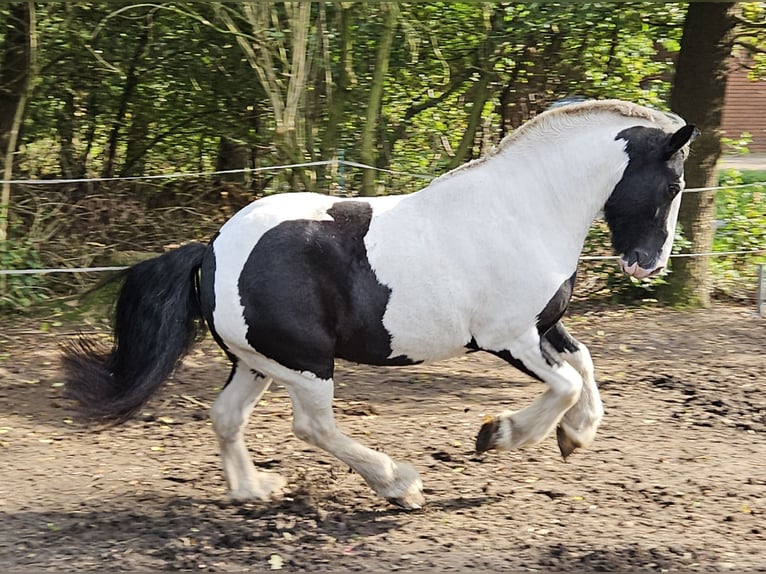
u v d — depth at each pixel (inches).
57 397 232.4
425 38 356.2
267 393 238.4
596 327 305.3
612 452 195.0
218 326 156.3
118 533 155.6
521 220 161.2
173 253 160.9
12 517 161.9
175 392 237.6
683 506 167.2
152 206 366.3
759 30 341.7
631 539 153.0
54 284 326.6
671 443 201.2
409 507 164.2
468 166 163.9
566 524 159.2
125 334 159.8
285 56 327.3
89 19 346.0
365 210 160.2
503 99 386.0
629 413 221.0
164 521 160.1
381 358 160.1
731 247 365.4
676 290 331.3
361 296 155.3
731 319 315.6
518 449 182.9
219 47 349.4
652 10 345.7
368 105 329.7
